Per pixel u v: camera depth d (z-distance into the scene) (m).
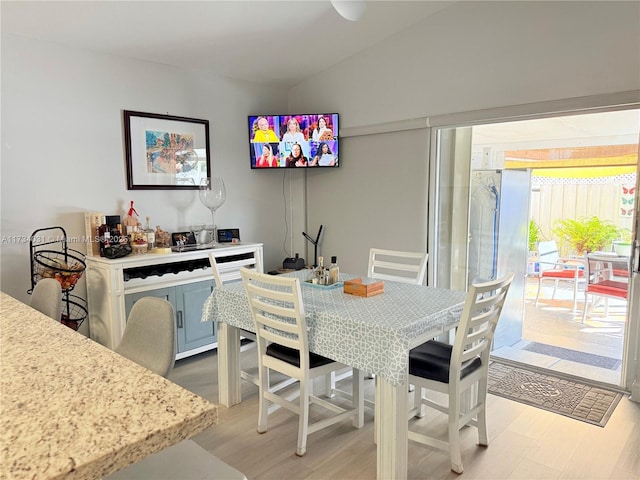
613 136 3.09
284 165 4.47
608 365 3.51
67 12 2.94
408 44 3.85
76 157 3.46
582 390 3.14
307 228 5.00
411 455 2.38
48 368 1.13
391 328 1.96
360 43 4.03
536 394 3.08
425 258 3.10
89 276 3.43
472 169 3.80
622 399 3.00
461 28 3.52
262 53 3.99
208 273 3.74
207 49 3.76
